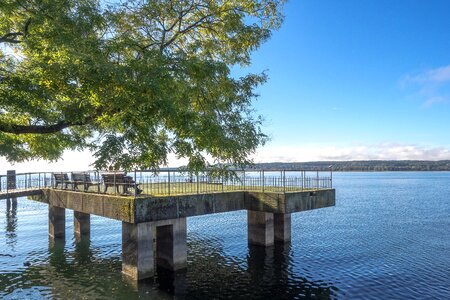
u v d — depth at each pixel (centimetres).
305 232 3203
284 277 1788
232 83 986
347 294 1568
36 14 810
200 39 1066
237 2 1023
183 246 1809
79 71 738
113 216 1605
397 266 2027
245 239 2769
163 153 809
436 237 2961
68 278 1720
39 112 849
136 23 959
